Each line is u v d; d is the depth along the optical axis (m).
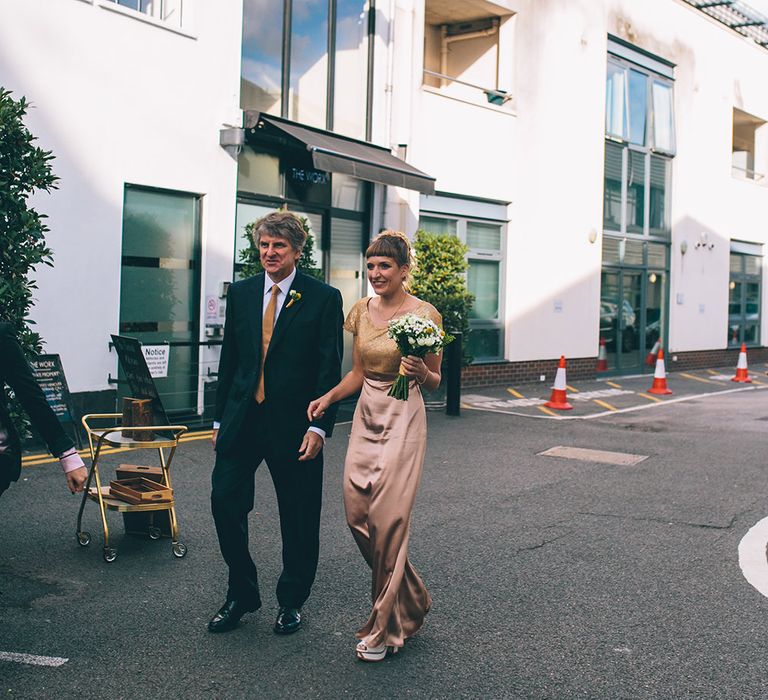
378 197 14.35
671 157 21.47
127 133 10.30
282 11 12.77
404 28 14.69
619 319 19.94
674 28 21.25
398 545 4.20
